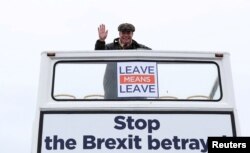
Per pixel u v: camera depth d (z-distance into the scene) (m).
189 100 6.61
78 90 6.65
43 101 6.55
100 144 6.32
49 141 6.32
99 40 7.80
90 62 6.84
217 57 6.88
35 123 6.39
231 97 6.65
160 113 6.48
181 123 6.46
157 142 6.36
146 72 6.79
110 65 6.83
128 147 6.33
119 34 7.92
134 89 6.70
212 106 6.56
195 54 6.90
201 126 6.45
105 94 6.68
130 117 6.45
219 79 6.80
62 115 6.45
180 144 6.37
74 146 6.30
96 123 6.41
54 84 6.68
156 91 6.68
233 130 6.45
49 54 6.83
